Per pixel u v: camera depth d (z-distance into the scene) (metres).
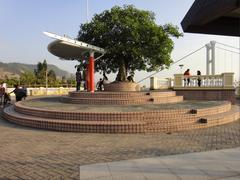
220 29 4.41
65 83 53.41
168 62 21.67
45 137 10.04
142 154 7.68
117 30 20.41
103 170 6.35
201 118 12.12
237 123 13.13
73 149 8.30
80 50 18.77
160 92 17.45
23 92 21.20
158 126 10.94
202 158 7.22
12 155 7.68
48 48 17.91
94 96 16.36
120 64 22.22
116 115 11.37
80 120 11.65
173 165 6.64
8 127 12.24
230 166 6.54
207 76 21.59
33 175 6.12
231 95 20.97
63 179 5.89
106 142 9.20
